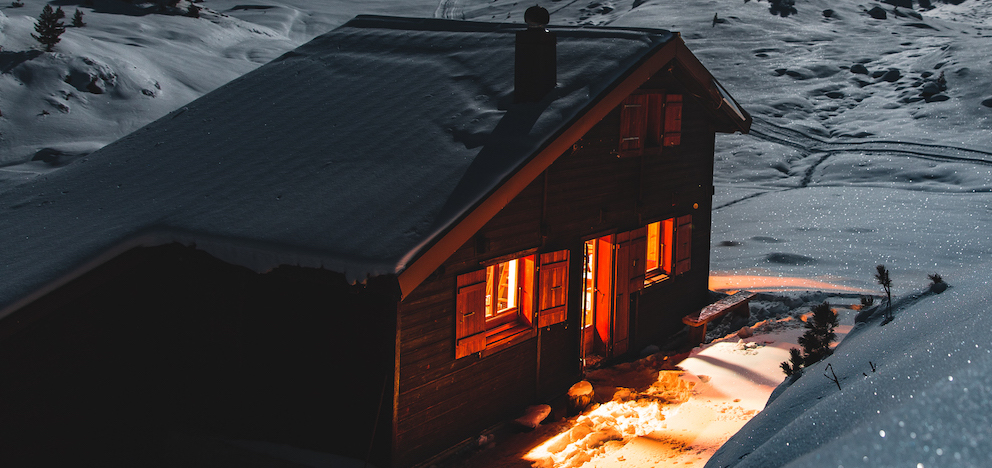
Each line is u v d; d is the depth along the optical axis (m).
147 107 29.56
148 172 8.72
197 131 9.59
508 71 8.88
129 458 7.47
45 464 6.98
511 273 8.50
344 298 6.41
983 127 30.83
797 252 16.86
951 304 3.70
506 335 7.63
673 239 10.57
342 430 6.60
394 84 9.46
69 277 6.62
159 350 7.55
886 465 1.29
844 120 34.28
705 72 9.93
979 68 36.53
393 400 6.26
